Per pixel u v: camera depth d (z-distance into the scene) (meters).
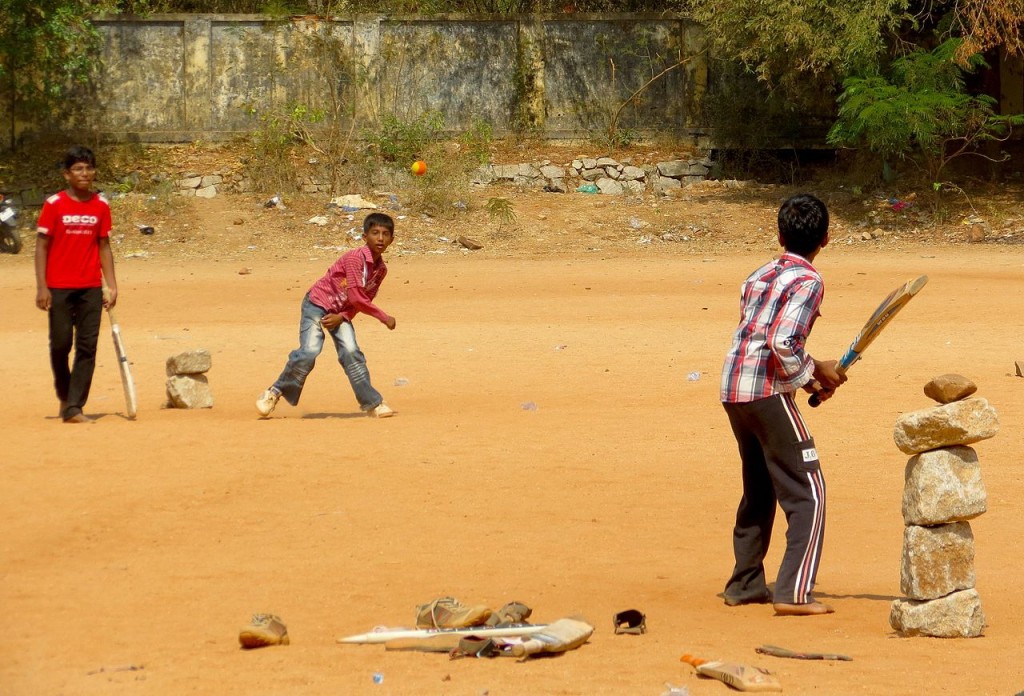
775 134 63.31
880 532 13.42
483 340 29.91
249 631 9.14
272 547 12.52
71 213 19.05
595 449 17.34
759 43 56.94
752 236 55.72
